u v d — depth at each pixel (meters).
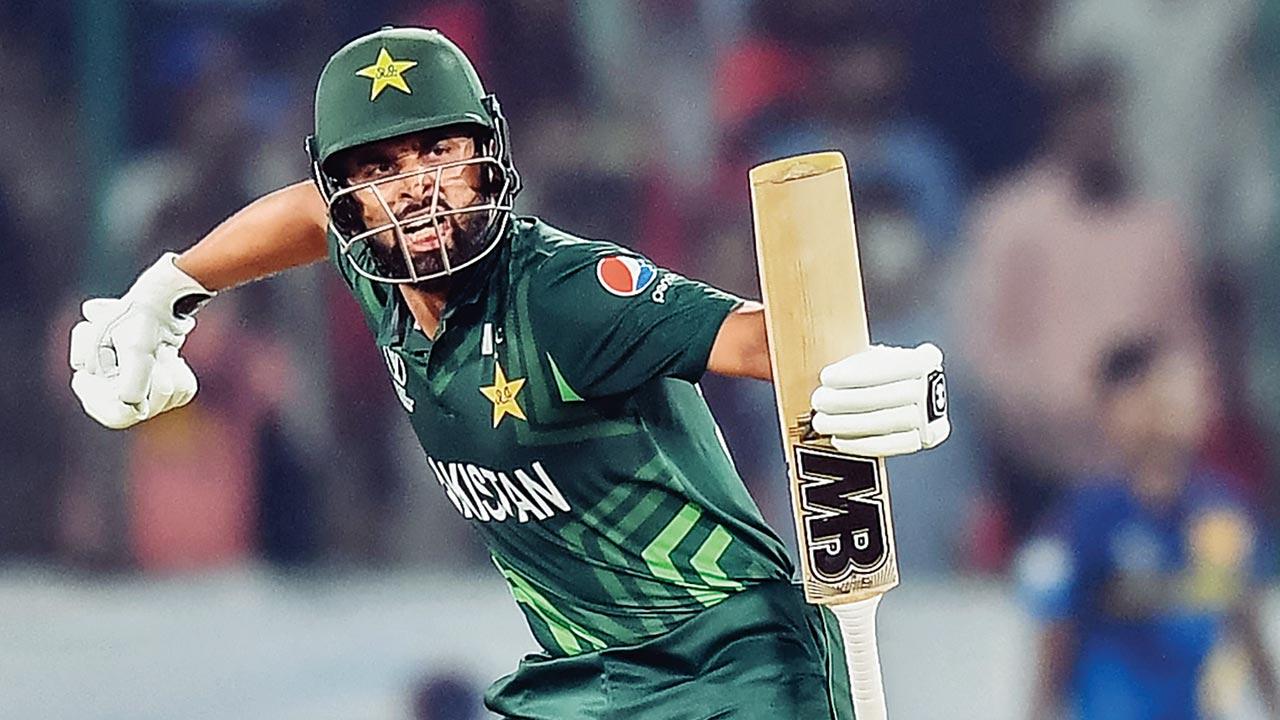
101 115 25.83
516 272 9.52
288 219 11.80
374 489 24.83
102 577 24.61
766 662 10.20
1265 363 24.88
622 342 9.25
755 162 26.34
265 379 24.70
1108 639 19.92
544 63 26.25
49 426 25.03
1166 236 25.19
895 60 26.16
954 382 25.12
